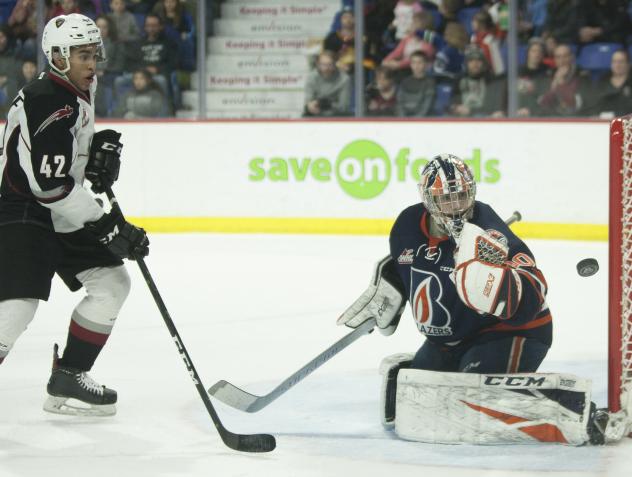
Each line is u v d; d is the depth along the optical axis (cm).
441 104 2898
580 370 1375
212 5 3161
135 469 959
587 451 992
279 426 1114
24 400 1233
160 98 2988
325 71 2961
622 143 1027
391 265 1073
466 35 2853
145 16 2952
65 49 1045
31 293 1061
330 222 2812
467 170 984
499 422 1009
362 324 1102
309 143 2808
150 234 2830
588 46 2800
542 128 2683
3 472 950
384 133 2769
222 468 959
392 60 2898
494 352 1027
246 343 1580
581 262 1056
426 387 1023
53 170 1037
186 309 1855
